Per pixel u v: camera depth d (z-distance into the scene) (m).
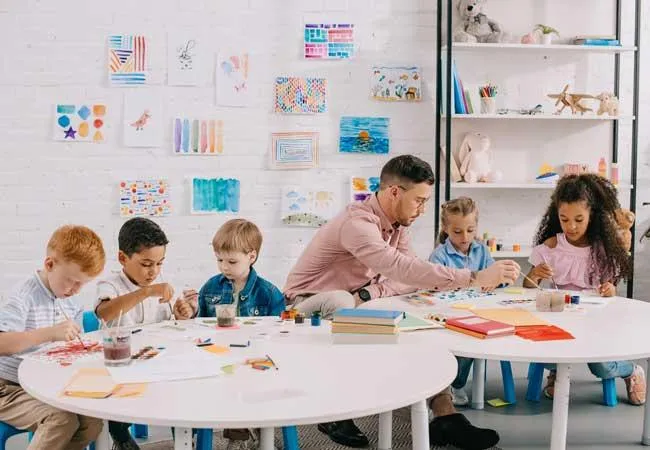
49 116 4.14
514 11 4.33
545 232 3.40
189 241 4.25
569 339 2.16
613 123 4.45
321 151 4.30
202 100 4.22
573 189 3.20
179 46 4.18
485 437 2.58
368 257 2.88
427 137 4.35
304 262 3.16
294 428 2.18
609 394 3.16
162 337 2.16
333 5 4.27
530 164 4.41
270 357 1.95
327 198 4.31
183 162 4.23
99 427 2.01
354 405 1.57
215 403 1.58
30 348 2.17
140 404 1.57
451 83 4.05
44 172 4.16
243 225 2.71
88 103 4.16
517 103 4.39
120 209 4.19
